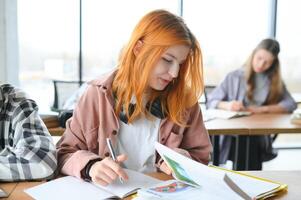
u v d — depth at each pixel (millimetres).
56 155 1117
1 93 1262
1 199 902
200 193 941
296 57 4160
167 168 1129
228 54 4062
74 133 1233
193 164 873
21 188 980
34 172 1035
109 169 994
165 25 1094
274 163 3672
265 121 2314
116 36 3932
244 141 2488
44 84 3943
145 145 1263
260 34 4117
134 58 1164
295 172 1154
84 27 3896
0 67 3732
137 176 1077
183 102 1252
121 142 1262
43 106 3418
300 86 4180
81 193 947
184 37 1096
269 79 2773
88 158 1061
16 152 1079
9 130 1229
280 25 4141
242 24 4055
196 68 1205
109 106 1229
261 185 1008
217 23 4016
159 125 1271
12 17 3707
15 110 1235
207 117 2354
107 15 3891
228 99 2807
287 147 4191
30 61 3877
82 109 1243
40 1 3775
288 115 2553
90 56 3967
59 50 3916
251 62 2766
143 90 1171
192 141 1317
